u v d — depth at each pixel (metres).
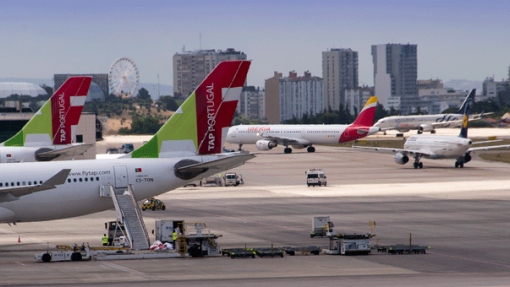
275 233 79.94
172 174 72.31
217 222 88.69
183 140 74.06
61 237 76.44
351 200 113.00
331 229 76.94
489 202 108.38
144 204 101.31
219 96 74.69
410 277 53.97
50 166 68.75
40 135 97.62
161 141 73.44
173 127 73.75
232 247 70.44
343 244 66.12
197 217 93.44
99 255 62.81
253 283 50.66
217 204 108.44
